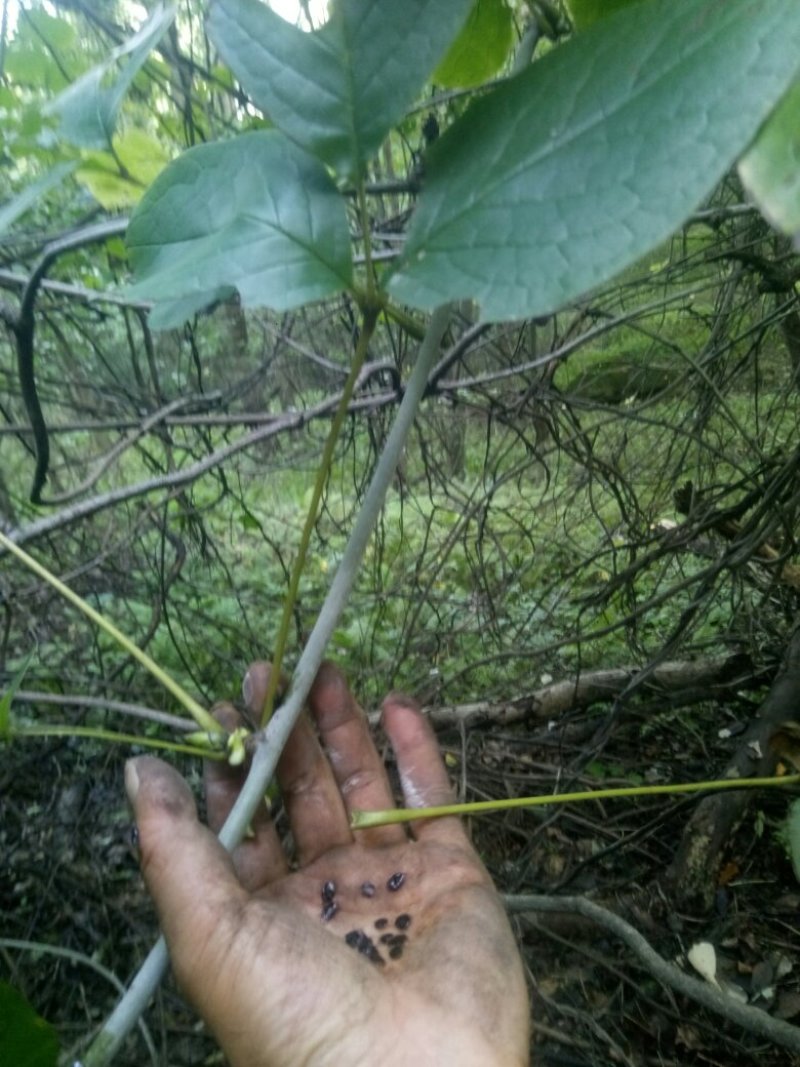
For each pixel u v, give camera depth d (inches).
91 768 28.0
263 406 29.9
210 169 8.1
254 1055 10.6
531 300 5.7
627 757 33.1
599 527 42.5
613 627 27.0
